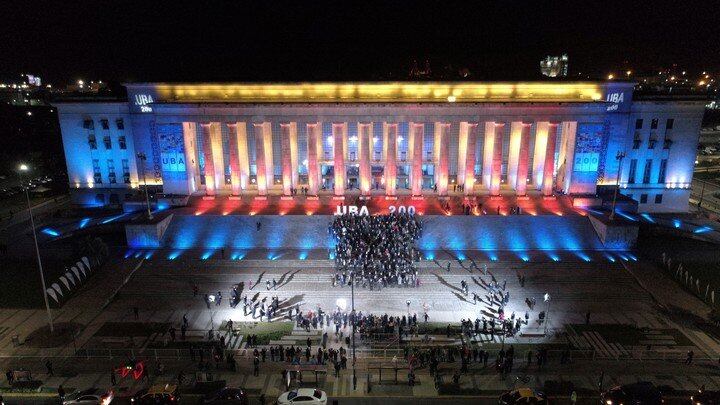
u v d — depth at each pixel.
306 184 92.75
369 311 57.47
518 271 65.62
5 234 82.44
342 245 68.94
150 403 40.38
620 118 87.88
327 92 87.75
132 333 53.41
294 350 48.41
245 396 41.88
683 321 55.28
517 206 79.69
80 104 92.19
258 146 85.50
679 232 79.19
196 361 48.44
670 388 43.34
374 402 42.47
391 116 84.94
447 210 80.38
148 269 67.19
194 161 90.31
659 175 92.69
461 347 49.69
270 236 74.69
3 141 141.25
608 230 71.94
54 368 47.34
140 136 91.69
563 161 90.19
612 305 58.94
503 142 90.56
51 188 112.19
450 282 63.22
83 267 65.00
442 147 85.75
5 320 56.19
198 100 89.12
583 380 45.22
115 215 89.44
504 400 40.84
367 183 87.50
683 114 89.31
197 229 76.56
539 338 51.97
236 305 58.97
